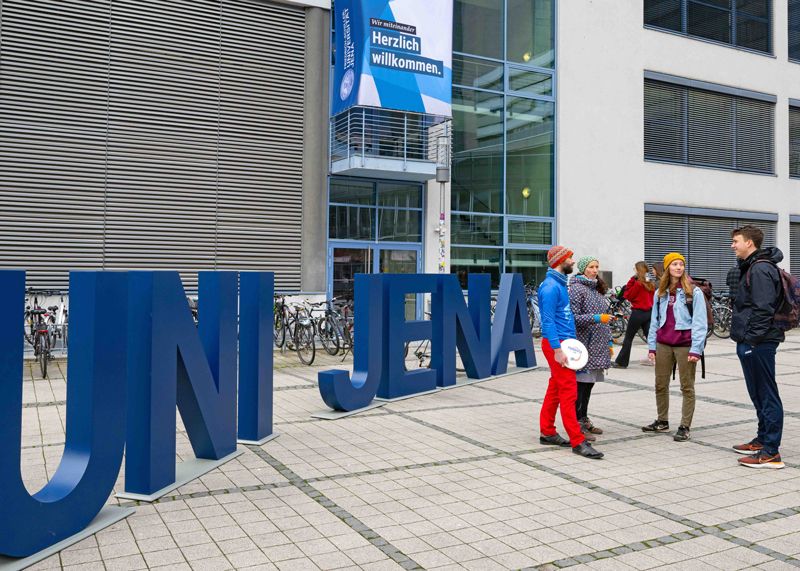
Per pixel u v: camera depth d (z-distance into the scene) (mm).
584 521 4289
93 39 12266
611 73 18859
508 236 17250
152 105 12789
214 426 5531
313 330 11336
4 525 3467
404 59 14266
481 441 6340
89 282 4109
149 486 4691
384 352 8375
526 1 17672
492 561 3678
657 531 4129
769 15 22203
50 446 5992
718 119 21094
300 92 14289
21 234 11703
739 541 3982
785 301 5488
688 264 20391
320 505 4559
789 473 5375
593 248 18484
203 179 13281
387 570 3551
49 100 11914
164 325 4824
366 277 8008
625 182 19031
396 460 5684
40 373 10125
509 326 10734
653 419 7395
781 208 22156
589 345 6434
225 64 13477
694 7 20609
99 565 3586
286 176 14148
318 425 6992
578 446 5852
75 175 12133
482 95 16953
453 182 16500
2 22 11562
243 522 4234
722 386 9586
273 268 13992
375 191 15539
